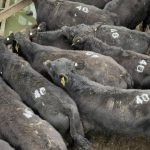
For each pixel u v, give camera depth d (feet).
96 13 41.32
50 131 27.07
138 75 34.06
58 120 29.07
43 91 30.71
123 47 38.24
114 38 38.34
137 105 29.48
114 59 35.32
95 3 44.78
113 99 30.09
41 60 35.78
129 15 42.83
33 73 32.73
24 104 30.07
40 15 43.96
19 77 32.76
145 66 33.96
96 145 31.78
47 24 43.55
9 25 45.85
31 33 39.91
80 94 31.14
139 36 37.99
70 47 39.06
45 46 37.50
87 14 41.32
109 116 30.09
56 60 32.91
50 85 31.37
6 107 28.94
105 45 36.52
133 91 30.30
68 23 41.91
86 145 28.66
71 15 41.81
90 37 37.17
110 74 32.94
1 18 43.78
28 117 28.02
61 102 29.53
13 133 27.43
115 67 33.22
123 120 29.73
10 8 43.60
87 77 33.42
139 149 31.50
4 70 34.40
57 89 31.07
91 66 33.73
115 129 30.66
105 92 30.53
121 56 35.17
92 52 35.40
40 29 41.60
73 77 31.78
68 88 31.68
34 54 36.65
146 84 34.09
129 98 29.84
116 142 32.04
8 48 38.37
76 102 31.45
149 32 46.11
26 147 26.58
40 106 30.12
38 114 30.35
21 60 34.40
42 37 39.65
